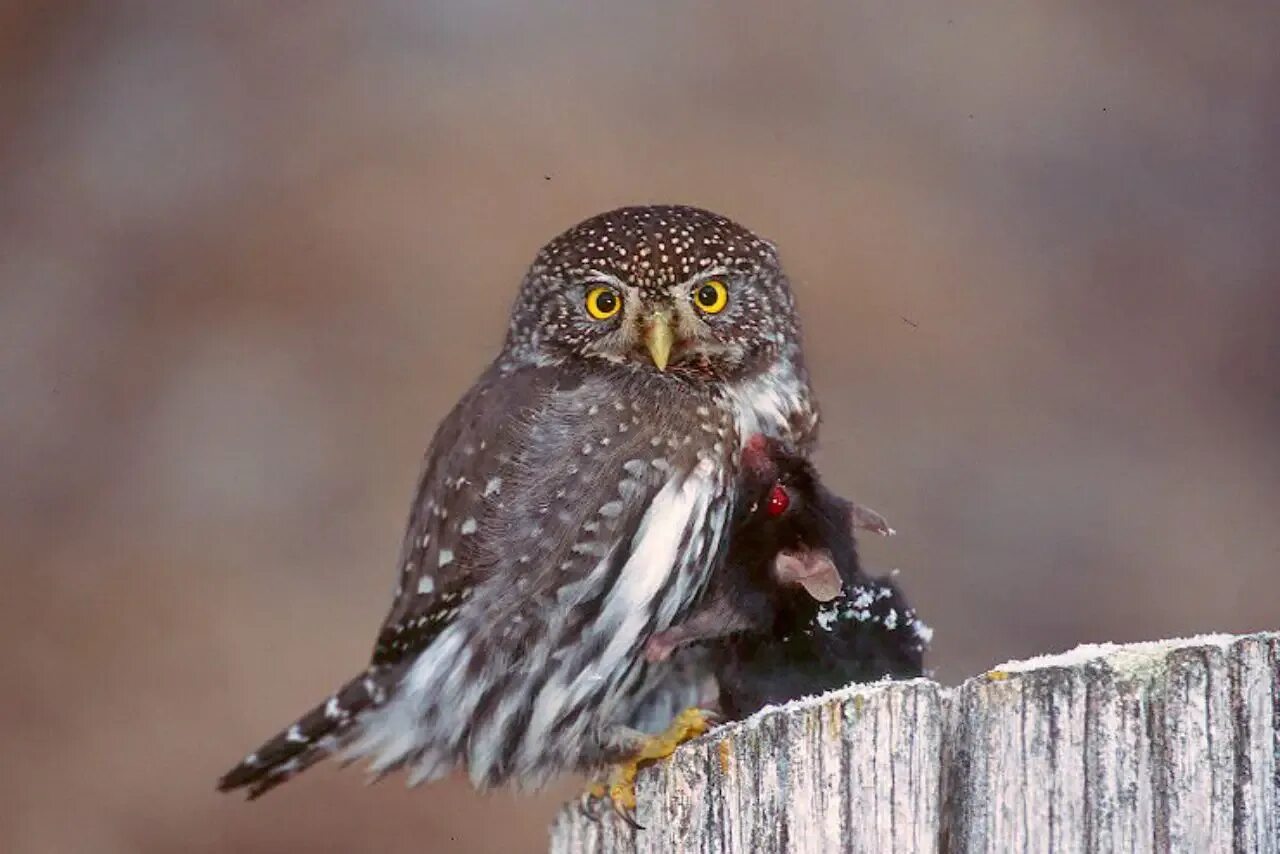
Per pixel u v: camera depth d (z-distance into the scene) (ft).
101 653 41.55
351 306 49.62
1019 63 56.49
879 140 53.93
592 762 23.57
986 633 42.83
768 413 24.76
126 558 44.16
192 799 38.73
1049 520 45.11
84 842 38.06
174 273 50.96
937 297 49.62
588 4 56.44
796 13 56.54
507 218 50.85
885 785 15.69
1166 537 45.03
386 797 37.65
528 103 53.52
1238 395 49.62
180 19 56.70
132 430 47.60
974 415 47.21
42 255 51.57
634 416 23.61
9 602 42.50
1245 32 57.21
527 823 37.35
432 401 47.37
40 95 54.95
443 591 23.88
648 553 23.26
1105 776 15.16
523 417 23.97
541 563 23.38
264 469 46.19
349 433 46.88
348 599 43.27
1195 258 52.54
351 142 53.06
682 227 24.90
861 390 47.21
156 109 54.90
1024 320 50.03
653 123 53.16
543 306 25.12
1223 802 14.99
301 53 55.83
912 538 44.04
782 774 16.02
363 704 24.36
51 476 46.21
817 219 50.85
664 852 16.76
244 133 53.98
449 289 49.47
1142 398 48.85
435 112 53.52
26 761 39.09
